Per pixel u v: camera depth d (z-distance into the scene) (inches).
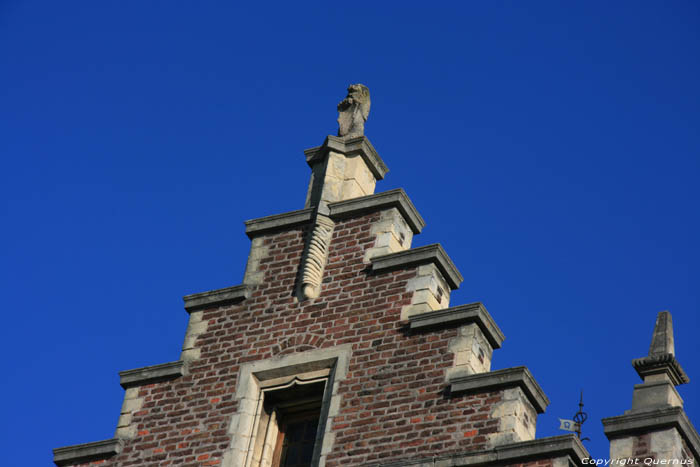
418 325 971.9
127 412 1027.9
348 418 948.0
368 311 998.4
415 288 995.9
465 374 936.9
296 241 1064.2
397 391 948.0
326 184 1077.8
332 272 1032.2
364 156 1099.3
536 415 929.5
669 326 912.3
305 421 995.3
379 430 935.0
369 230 1042.7
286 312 1026.1
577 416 1025.5
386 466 911.7
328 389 975.0
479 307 962.1
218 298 1056.2
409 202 1055.0
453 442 910.4
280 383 995.9
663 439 862.5
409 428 927.7
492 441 900.0
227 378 1013.2
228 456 973.2
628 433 872.3
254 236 1083.9
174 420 1009.5
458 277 1016.2
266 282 1050.7
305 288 1026.1
